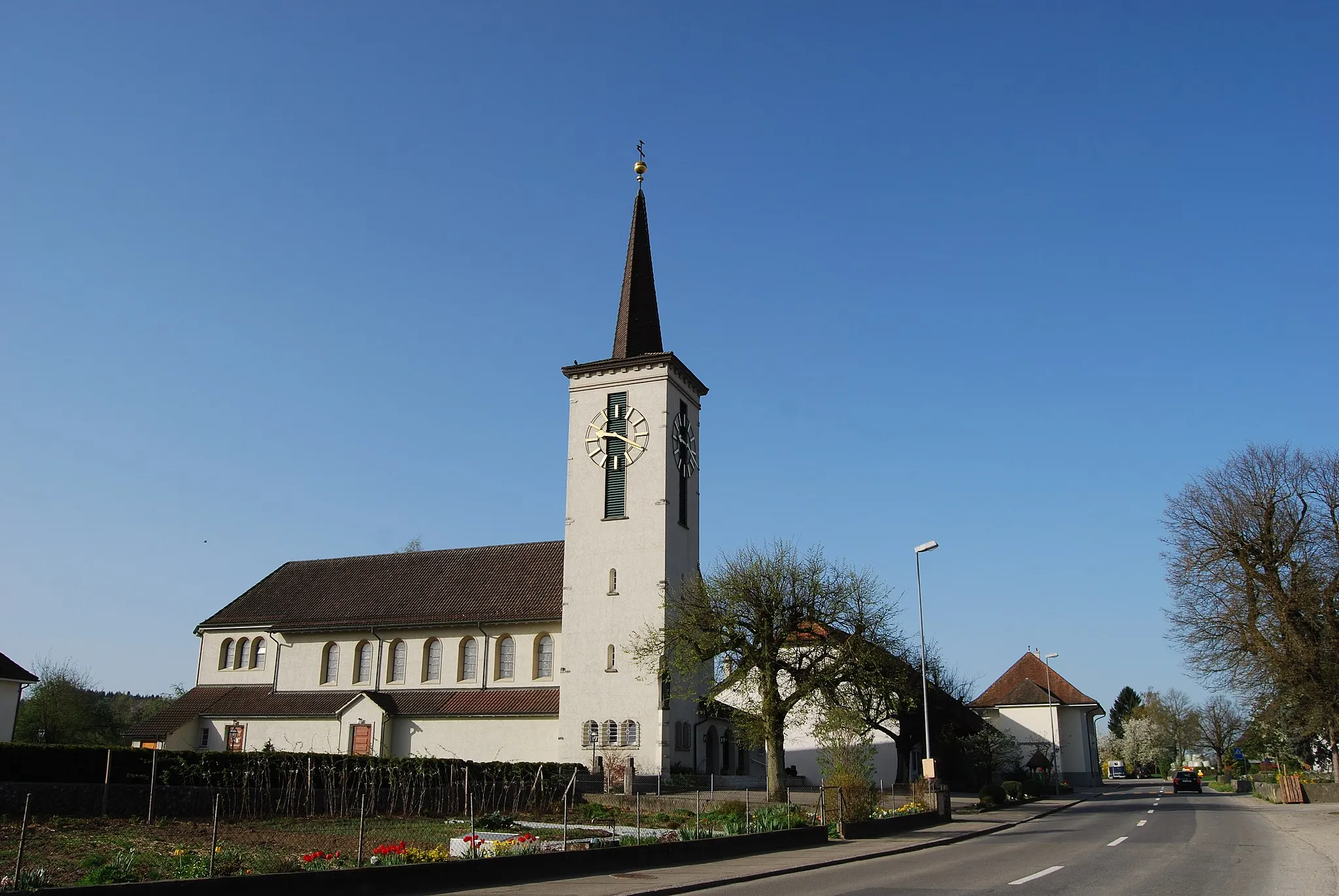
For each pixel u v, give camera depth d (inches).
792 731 2920.8
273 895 679.1
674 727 2282.2
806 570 2003.0
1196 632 2154.3
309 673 2691.9
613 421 2475.4
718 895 805.9
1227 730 5329.7
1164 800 2773.1
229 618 2849.4
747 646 1990.7
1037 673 4281.5
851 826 1349.7
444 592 2706.7
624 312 2596.0
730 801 1770.4
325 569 2987.2
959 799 2497.5
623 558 2375.7
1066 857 1098.7
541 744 2357.3
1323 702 1972.2
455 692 2516.0
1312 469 2124.8
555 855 898.1
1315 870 952.9
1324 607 1994.3
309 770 1533.0
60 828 1166.3
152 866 872.9
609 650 2325.3
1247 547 2117.4
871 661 1924.2
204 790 1403.8
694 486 2586.1
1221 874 920.9
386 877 754.8
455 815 1642.5
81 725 3105.3
